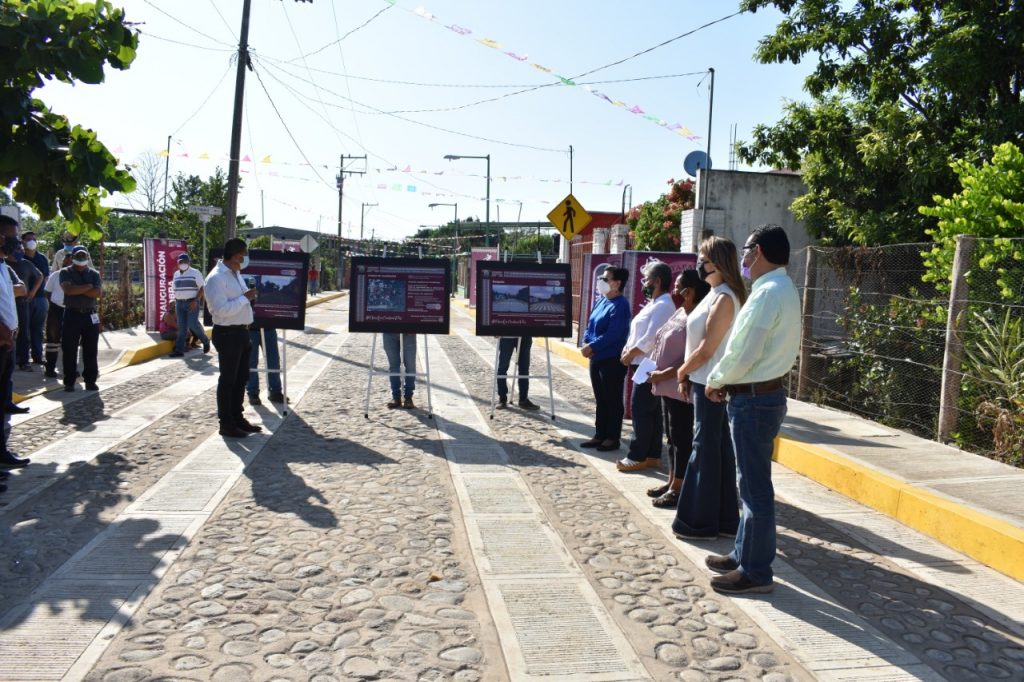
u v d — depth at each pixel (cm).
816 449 702
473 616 391
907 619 402
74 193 652
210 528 503
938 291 916
